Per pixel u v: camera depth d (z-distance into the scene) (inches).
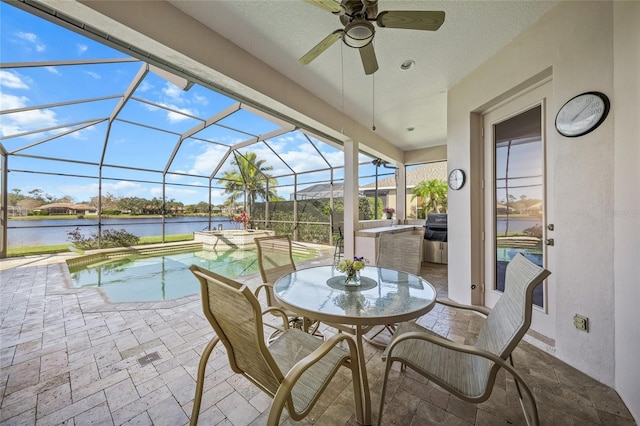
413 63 113.3
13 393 62.6
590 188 70.0
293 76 126.0
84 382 66.8
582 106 72.1
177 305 121.0
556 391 64.0
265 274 93.1
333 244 319.9
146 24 76.5
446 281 169.2
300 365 40.9
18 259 225.1
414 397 62.1
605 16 67.7
